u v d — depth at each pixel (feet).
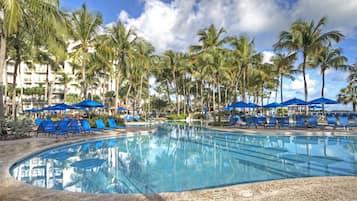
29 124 37.78
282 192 12.41
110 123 51.13
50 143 30.19
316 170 20.43
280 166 22.06
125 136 44.83
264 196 11.83
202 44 83.41
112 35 70.90
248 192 12.46
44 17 34.65
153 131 53.93
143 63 85.87
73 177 19.02
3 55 35.86
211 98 145.59
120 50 71.05
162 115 151.33
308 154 27.55
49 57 81.71
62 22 37.14
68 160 25.64
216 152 30.07
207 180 18.20
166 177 18.97
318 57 67.62
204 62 77.97
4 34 35.60
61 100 159.33
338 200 11.19
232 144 36.29
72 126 40.16
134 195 12.16
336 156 26.37
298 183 14.02
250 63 81.82
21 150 25.07
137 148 33.58
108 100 165.89
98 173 20.26
